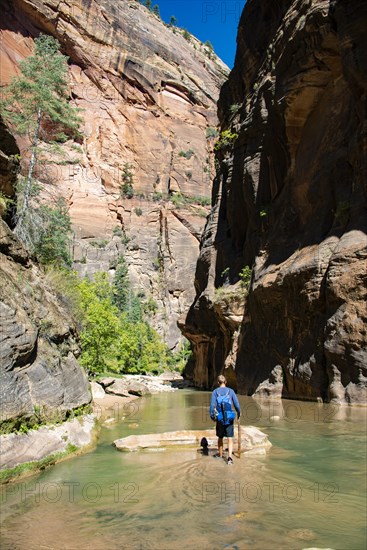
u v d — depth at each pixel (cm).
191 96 9969
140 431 1092
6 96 2394
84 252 7394
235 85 3400
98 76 8538
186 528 450
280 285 2025
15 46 6919
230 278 3014
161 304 7912
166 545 408
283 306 2086
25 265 1002
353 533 437
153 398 2388
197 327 3647
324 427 1091
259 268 2358
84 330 2334
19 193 2011
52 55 2383
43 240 1997
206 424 1220
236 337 2675
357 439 933
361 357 1489
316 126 2161
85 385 1068
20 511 504
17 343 733
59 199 3759
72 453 786
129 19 9369
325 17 1881
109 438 990
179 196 9012
